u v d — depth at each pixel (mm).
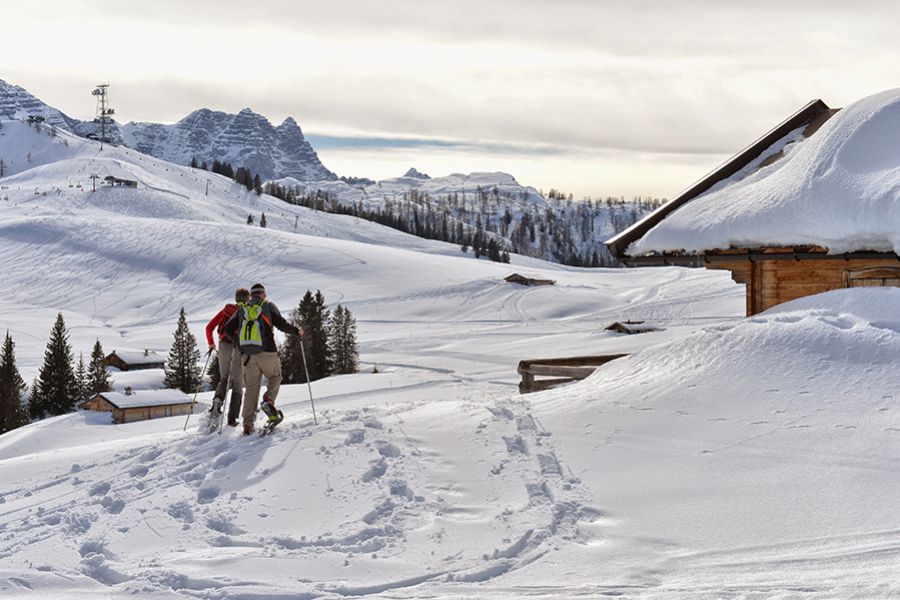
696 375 9266
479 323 102312
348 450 8594
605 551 5656
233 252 144125
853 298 10008
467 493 7094
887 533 5453
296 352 77875
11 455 43781
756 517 5969
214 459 8891
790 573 4969
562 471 7406
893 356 8438
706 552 5484
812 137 14141
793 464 6809
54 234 155000
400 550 5926
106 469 9203
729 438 7562
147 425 47812
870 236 11375
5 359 71250
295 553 5949
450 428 9219
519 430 8758
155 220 164875
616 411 8805
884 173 11820
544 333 88562
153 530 6699
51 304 125812
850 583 4680
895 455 6656
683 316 95062
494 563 5539
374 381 48969
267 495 7414
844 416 7566
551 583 5148
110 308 124000
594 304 111312
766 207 12836
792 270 13336
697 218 13914
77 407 76875
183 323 80188
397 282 128500
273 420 10023
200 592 5254
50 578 5668
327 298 121438
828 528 5648
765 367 8953
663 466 7195
